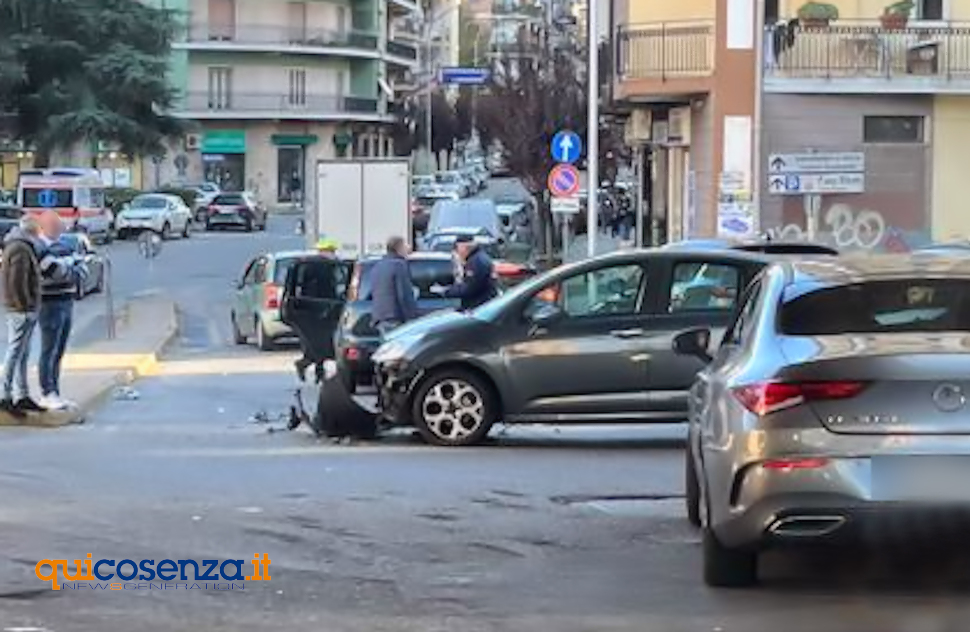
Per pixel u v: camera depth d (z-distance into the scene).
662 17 78.31
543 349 31.36
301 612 17.08
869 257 19.84
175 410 40.72
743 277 31.25
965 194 73.31
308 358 47.12
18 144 158.88
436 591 18.14
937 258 19.47
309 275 49.69
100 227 132.62
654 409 31.19
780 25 72.50
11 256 36.09
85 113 148.50
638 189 98.00
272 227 173.25
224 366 55.09
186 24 185.50
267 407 41.41
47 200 126.38
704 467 18.27
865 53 72.19
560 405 31.39
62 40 150.88
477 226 91.94
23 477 27.23
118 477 27.27
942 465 15.59
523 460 29.80
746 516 16.33
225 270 110.06
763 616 16.69
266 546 20.84
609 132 115.62
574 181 71.69
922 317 17.59
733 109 73.62
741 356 17.58
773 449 16.03
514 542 21.22
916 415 15.73
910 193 73.00
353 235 82.31
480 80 124.31
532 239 111.50
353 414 33.00
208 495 25.14
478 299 42.38
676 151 85.62
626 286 31.58
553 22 186.62
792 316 17.69
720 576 17.95
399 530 22.06
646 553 20.44
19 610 17.14
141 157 163.75
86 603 17.50
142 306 82.69
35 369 48.31
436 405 31.92
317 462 29.47
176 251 129.00
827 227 72.56
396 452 31.08
